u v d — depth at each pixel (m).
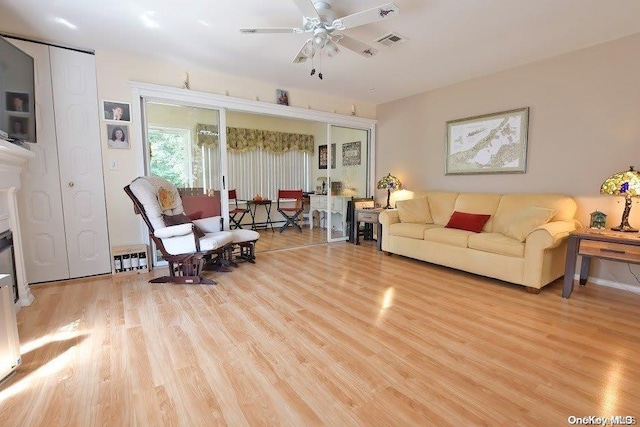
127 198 3.46
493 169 3.89
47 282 3.12
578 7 2.36
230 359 1.79
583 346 1.93
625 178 2.62
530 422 1.32
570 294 2.80
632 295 2.82
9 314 1.63
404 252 4.04
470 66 3.61
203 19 2.57
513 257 2.95
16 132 2.48
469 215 3.73
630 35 2.82
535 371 1.68
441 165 4.52
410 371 1.68
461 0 2.26
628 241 2.42
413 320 2.30
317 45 2.42
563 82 3.26
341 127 5.21
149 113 3.60
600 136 3.04
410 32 2.77
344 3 2.28
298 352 1.86
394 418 1.34
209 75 3.83
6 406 1.41
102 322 2.26
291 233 6.21
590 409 1.40
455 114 4.30
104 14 2.49
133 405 1.42
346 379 1.61
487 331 2.13
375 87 4.46
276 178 7.06
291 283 3.14
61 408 1.40
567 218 3.09
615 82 2.93
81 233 3.26
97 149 3.27
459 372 1.67
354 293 2.86
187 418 1.34
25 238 3.01
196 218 3.85
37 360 1.78
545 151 3.43
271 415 1.36
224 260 3.80
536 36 2.85
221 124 3.99
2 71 2.34
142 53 3.29
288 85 4.37
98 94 3.23
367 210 4.87
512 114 3.66
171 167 3.77
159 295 2.80
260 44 3.04
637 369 1.69
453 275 3.42
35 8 2.40
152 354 1.84
